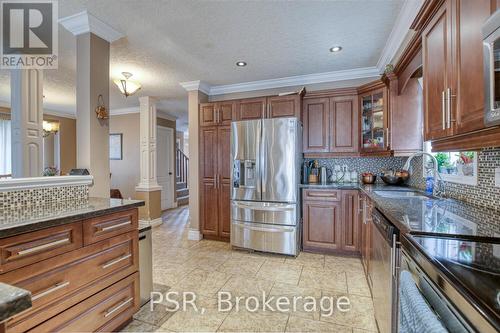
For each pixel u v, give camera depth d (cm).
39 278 128
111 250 169
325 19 230
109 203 185
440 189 222
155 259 318
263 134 335
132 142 630
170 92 464
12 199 151
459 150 135
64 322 139
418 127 278
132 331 182
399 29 242
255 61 323
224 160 386
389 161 359
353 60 321
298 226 332
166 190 702
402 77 267
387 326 146
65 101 529
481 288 65
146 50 291
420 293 82
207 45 280
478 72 109
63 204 177
